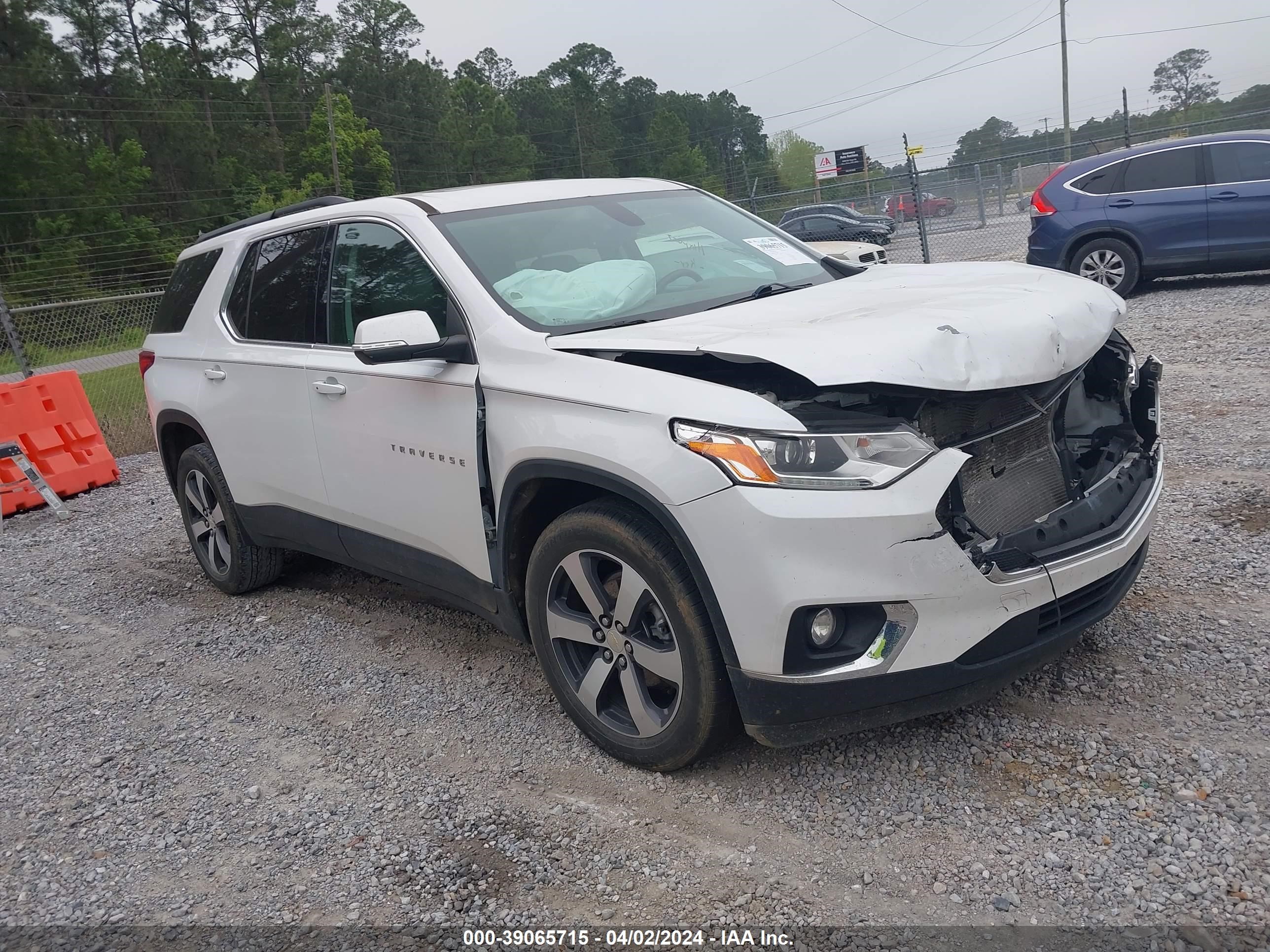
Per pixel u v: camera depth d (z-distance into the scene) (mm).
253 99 78875
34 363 13109
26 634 5371
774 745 2898
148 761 3777
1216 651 3506
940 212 20953
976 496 2895
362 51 89812
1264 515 4660
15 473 8516
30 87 61625
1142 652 3566
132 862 3127
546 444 3109
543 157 106812
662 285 3799
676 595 2902
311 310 4332
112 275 56062
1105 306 3330
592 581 3195
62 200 54656
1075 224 11508
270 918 2775
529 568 3385
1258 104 37219
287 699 4172
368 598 5262
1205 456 5605
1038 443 3119
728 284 3902
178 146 64625
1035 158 40625
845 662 2730
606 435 2961
